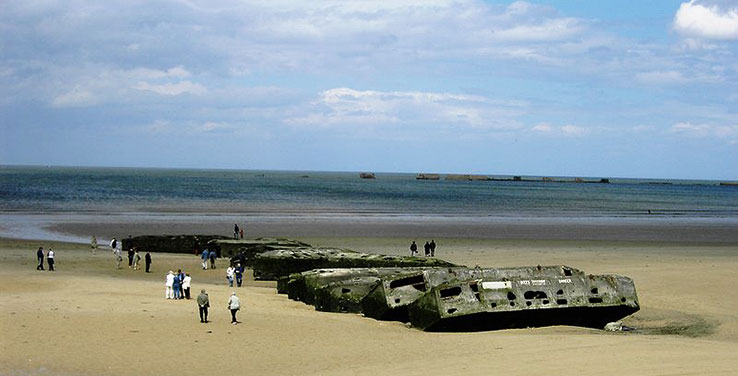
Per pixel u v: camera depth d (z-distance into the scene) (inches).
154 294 1429.6
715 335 1092.5
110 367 816.9
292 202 5231.3
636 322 1203.9
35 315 1090.7
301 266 1873.8
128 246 2409.0
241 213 4023.1
